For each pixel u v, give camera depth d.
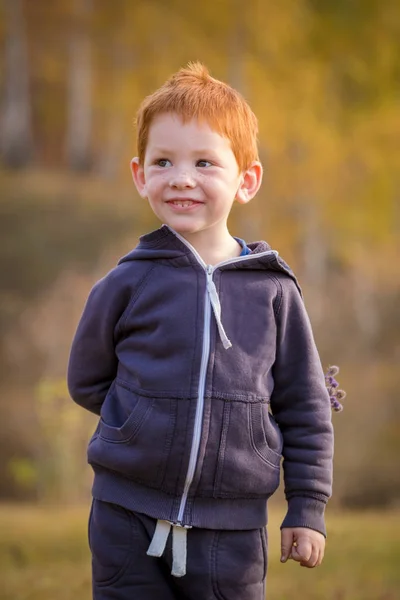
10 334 22.20
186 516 3.01
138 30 27.53
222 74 25.89
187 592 3.05
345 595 5.65
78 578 6.09
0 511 11.19
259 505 3.14
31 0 29.73
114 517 3.08
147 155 3.23
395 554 7.11
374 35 27.17
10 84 30.08
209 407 3.02
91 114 29.33
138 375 3.08
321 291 25.58
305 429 3.23
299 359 3.26
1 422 18.78
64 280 23.73
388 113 26.41
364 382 22.91
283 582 6.07
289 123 25.19
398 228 26.59
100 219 25.81
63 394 14.11
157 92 3.31
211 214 3.19
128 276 3.18
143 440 3.02
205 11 26.42
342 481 18.41
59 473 14.46
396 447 19.92
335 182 25.81
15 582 5.95
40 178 28.56
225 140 3.19
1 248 24.58
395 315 25.58
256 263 3.21
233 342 3.10
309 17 26.78
